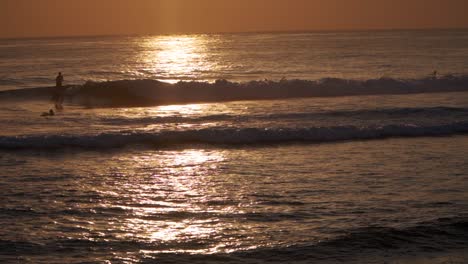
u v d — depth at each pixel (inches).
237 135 1062.4
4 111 1414.9
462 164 876.0
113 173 850.1
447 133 1105.4
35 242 591.5
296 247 575.5
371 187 760.3
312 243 583.5
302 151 979.9
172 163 909.2
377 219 641.0
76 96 1635.1
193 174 842.2
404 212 661.9
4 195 739.4
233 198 729.0
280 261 548.7
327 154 954.7
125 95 1626.5
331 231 610.9
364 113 1262.3
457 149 978.7
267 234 608.4
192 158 940.0
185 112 1355.8
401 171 839.1
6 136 1035.3
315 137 1070.4
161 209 692.7
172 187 779.4
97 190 765.9
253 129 1077.8
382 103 1441.9
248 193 746.8
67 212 679.7
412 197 716.0
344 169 854.5
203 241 594.6
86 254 564.7
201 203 711.7
